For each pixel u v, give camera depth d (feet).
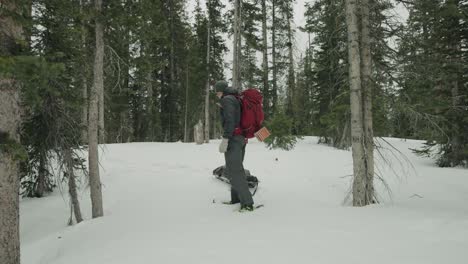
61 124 26.23
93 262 13.60
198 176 33.81
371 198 23.22
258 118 20.33
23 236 24.56
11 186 14.55
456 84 41.29
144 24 25.36
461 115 40.29
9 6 13.92
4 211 14.32
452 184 33.86
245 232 15.58
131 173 36.96
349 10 23.43
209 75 71.41
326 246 13.26
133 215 21.80
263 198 24.81
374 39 24.62
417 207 22.22
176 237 15.56
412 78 24.59
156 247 14.35
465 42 40.63
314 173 36.63
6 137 13.94
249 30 65.51
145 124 97.55
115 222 20.18
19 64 11.10
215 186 29.22
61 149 26.48
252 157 46.14
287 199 24.47
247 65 66.08
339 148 57.57
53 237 20.42
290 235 14.84
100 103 25.05
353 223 16.40
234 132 19.90
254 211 19.81
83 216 28.22
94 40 25.48
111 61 25.81
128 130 100.12
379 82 24.93
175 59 96.12
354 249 12.83
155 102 98.22
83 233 19.17
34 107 24.61
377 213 18.45
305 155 48.67
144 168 39.63
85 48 26.14
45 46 24.56
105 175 37.14
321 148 58.23
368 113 23.97
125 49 26.94
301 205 21.61
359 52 24.07
